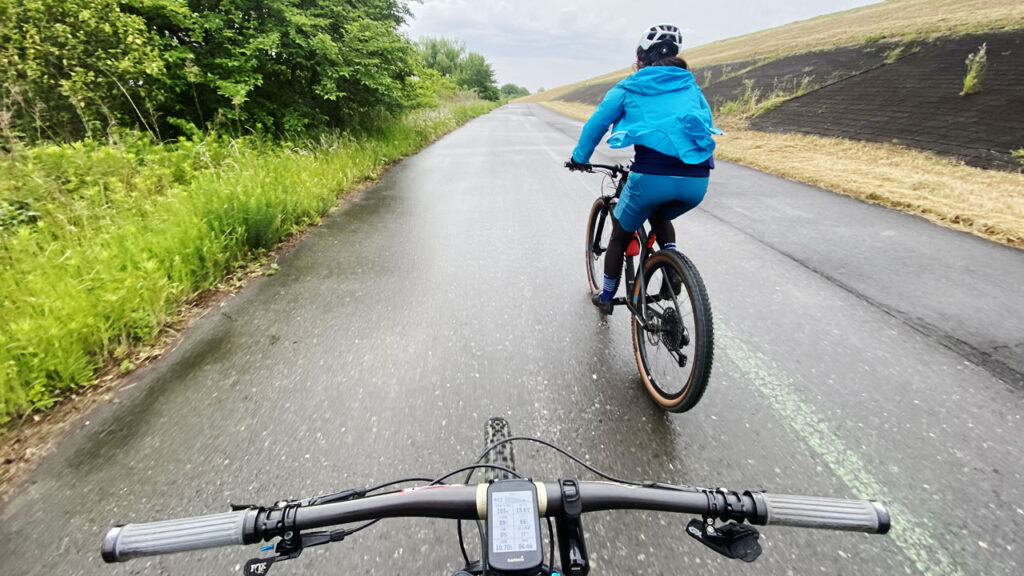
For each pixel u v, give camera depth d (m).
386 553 1.86
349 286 4.33
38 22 5.83
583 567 1.01
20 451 2.40
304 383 2.94
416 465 2.32
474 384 2.93
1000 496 2.08
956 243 5.09
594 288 4.10
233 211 4.93
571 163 3.29
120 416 2.65
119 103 6.78
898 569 1.77
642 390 2.88
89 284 3.39
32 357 2.81
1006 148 8.02
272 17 8.60
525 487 1.04
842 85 14.68
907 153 8.88
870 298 3.94
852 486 2.16
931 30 16.17
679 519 2.01
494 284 4.36
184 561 1.85
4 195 4.47
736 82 21.69
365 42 10.06
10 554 1.87
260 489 2.18
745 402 2.74
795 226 5.78
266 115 8.88
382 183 8.70
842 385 2.87
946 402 2.70
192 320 3.72
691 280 2.45
